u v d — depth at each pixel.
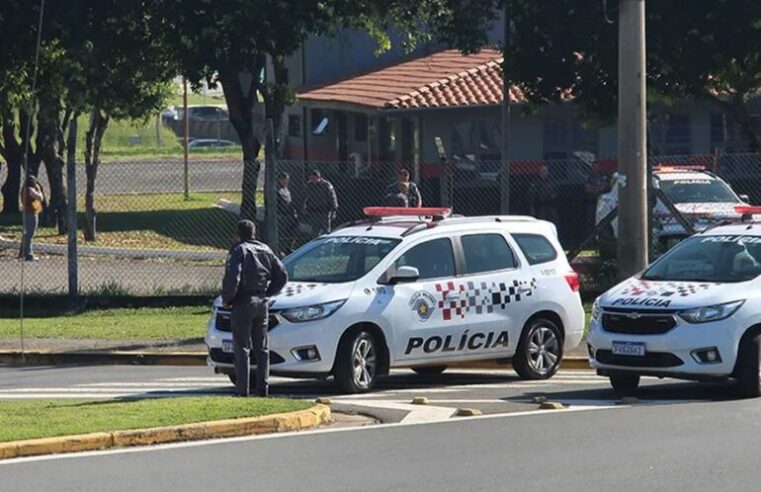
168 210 93.62
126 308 49.16
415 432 25.69
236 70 55.28
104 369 38.34
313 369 31.45
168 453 23.59
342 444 24.39
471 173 72.62
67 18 52.56
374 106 74.50
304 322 31.36
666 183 58.97
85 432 24.42
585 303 48.50
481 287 34.28
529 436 25.06
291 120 98.19
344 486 20.66
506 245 35.25
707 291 31.02
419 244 33.69
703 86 55.72
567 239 70.94
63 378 36.12
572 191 71.38
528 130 76.06
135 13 53.28
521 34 53.88
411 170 72.38
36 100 56.62
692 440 24.45
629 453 23.20
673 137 78.19
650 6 51.22
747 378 30.53
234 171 126.50
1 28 51.78
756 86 58.53
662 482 20.83
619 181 41.16
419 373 37.16
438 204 72.00
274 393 32.25
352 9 55.84
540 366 35.47
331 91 83.56
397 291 32.81
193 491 20.39
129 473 21.77
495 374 36.81
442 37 59.34
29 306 48.91
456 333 33.72
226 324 32.66
